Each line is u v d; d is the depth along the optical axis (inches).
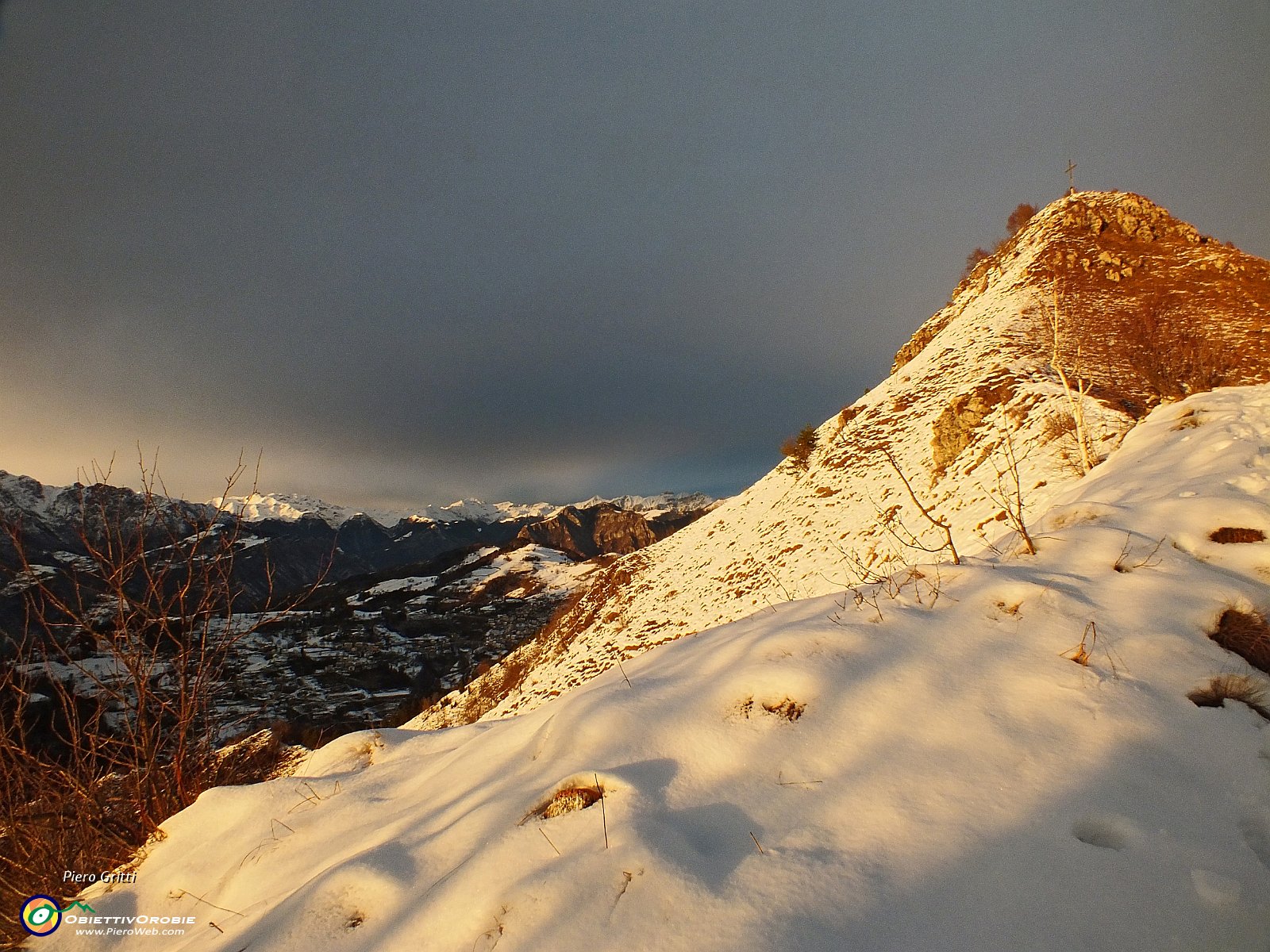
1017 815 73.3
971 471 575.2
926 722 91.1
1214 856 65.9
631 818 84.4
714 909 68.0
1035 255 1245.1
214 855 137.0
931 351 1227.9
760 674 108.0
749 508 1247.5
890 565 282.2
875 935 62.0
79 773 148.2
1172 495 163.0
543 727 129.6
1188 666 94.5
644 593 1152.2
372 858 101.0
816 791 83.4
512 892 79.4
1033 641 105.0
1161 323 813.9
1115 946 57.9
